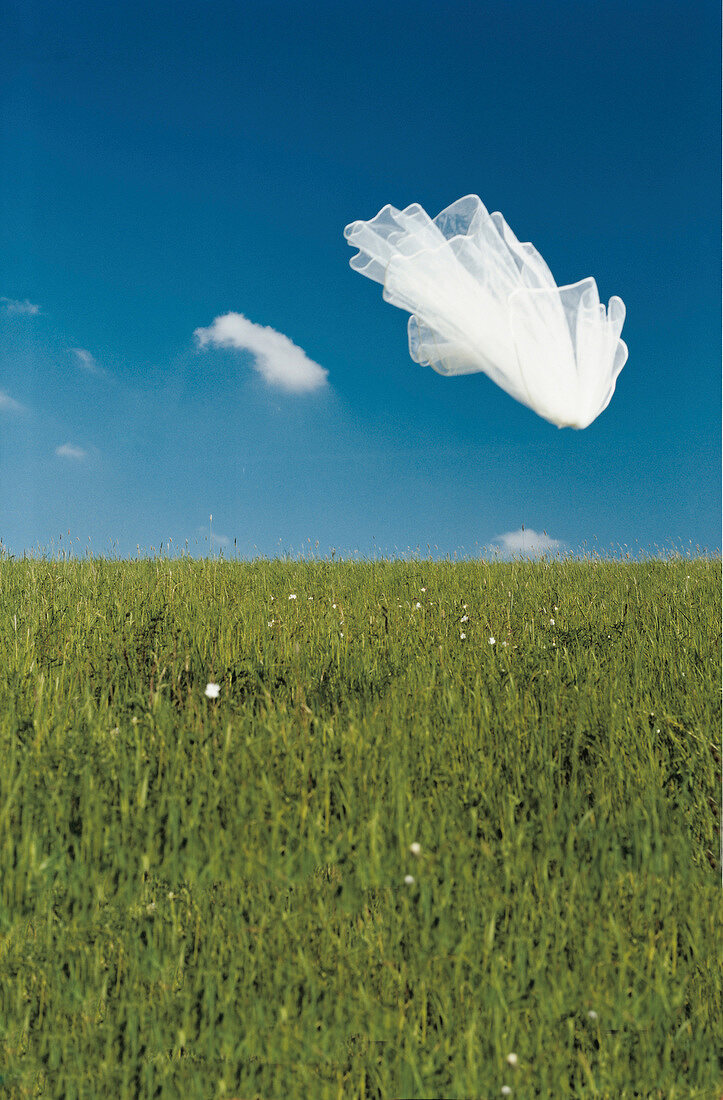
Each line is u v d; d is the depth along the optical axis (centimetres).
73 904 226
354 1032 190
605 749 320
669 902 230
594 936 214
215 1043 187
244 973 204
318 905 227
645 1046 188
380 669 416
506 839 250
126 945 211
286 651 433
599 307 314
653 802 269
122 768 279
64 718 330
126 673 390
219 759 292
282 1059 182
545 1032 191
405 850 241
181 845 244
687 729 328
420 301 306
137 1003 194
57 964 205
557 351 303
